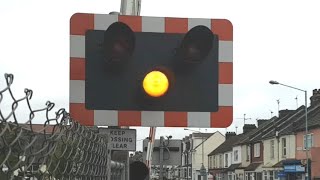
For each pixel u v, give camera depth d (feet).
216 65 12.35
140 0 15.83
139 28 12.23
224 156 198.08
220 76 12.35
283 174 128.88
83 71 12.11
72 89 12.03
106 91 12.09
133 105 12.10
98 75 12.12
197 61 11.55
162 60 12.19
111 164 16.75
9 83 7.14
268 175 140.67
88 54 12.17
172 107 12.12
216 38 12.46
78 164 11.43
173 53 12.22
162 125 12.10
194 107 12.21
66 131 9.78
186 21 12.39
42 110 8.35
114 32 11.12
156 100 12.07
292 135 126.93
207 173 221.25
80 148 11.55
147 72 11.72
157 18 12.32
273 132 140.97
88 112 12.03
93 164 13.73
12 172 7.30
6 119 7.02
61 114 9.38
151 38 12.23
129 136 15.58
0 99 6.82
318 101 133.90
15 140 7.26
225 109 12.32
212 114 12.26
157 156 37.88
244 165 167.32
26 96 7.72
